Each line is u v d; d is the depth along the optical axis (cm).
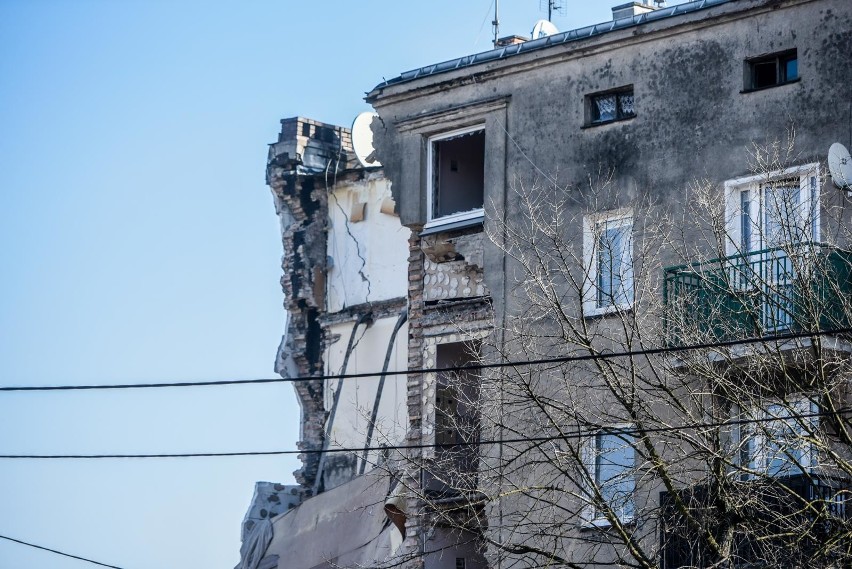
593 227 3853
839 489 3150
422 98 4344
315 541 4956
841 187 3472
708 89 3841
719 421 3164
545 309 3422
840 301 3262
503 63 4169
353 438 5384
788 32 3750
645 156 3900
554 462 3350
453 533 4197
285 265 5666
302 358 5588
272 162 5700
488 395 3441
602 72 4022
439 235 4275
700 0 3881
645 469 3422
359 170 5566
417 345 4300
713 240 3703
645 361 3556
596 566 3606
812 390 3131
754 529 3092
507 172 4128
